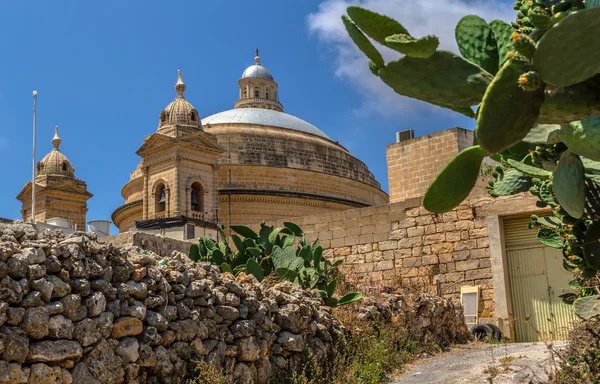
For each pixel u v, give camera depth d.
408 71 5.57
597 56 4.68
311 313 12.78
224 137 62.75
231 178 60.25
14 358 7.67
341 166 66.44
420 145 32.59
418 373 12.96
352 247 22.09
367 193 68.12
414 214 21.16
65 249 8.80
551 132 6.21
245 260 15.75
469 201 20.20
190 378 9.87
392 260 21.22
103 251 9.38
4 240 8.62
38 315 8.04
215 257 15.58
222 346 10.56
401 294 17.09
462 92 5.53
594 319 10.56
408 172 32.72
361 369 12.49
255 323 11.30
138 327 9.29
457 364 13.45
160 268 10.26
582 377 9.58
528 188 9.20
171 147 56.47
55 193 62.25
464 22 6.48
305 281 15.01
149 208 57.22
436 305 16.69
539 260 18.98
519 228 19.48
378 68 5.76
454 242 20.23
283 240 16.17
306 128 71.38
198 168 57.47
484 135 5.01
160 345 9.59
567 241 8.79
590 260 7.92
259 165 60.84
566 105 5.02
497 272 19.17
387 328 14.81
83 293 8.75
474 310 19.16
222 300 10.91
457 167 5.75
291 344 11.69
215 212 57.41
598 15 4.56
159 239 20.64
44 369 7.95
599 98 5.05
